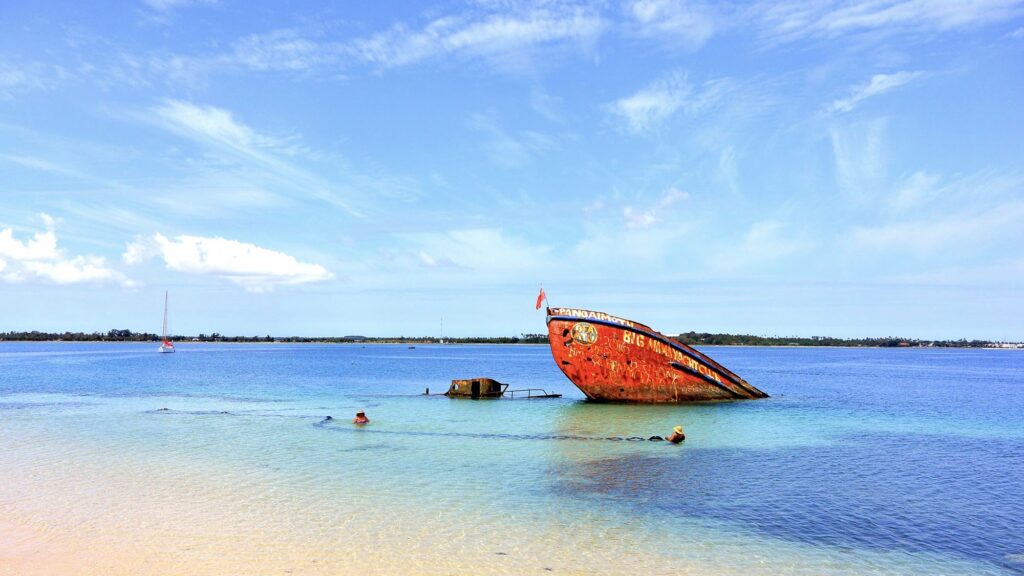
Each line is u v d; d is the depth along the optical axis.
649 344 37.12
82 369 85.69
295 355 175.00
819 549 13.43
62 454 22.70
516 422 31.44
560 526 14.63
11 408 37.59
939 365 135.75
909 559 12.94
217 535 13.73
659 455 23.16
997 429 31.09
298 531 14.04
